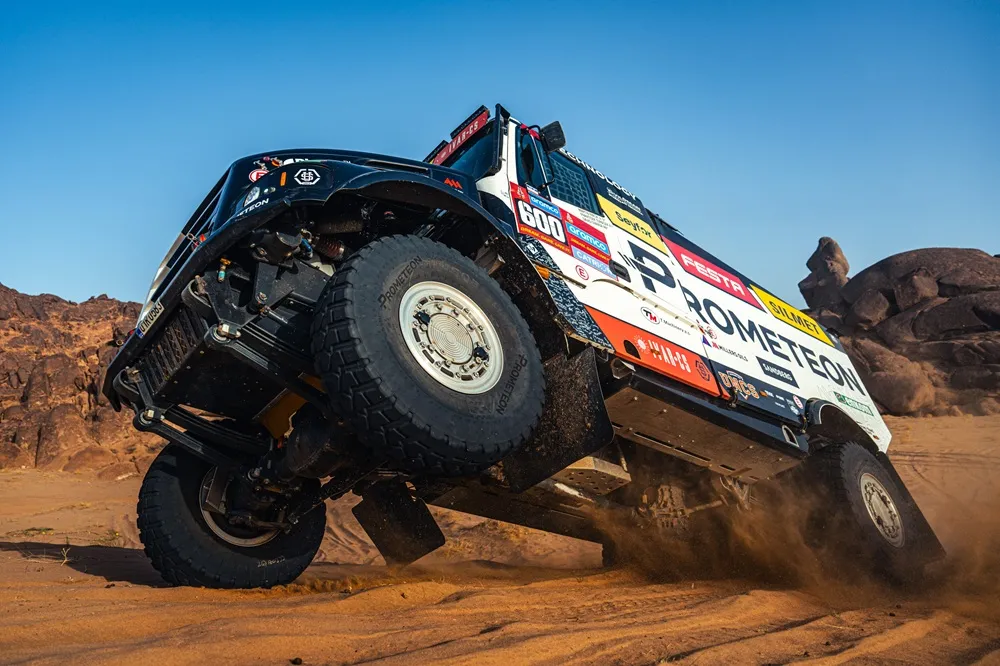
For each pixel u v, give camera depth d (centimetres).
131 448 3397
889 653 395
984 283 3522
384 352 365
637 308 567
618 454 594
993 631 477
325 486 474
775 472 674
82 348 4834
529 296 471
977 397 2880
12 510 1728
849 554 671
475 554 952
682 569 672
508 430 396
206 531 493
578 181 598
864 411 847
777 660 355
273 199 388
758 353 700
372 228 473
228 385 461
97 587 458
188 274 398
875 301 3653
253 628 328
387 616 378
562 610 434
